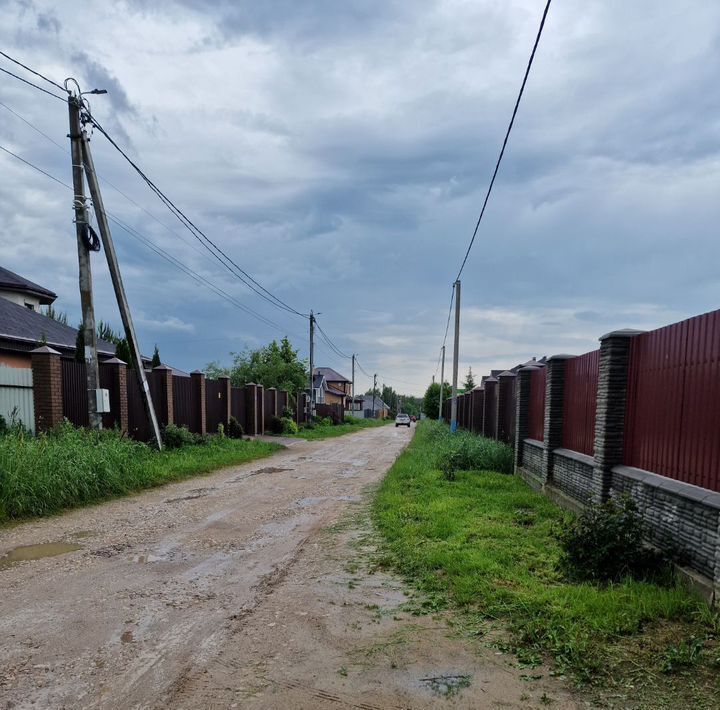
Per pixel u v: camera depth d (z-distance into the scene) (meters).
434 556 5.09
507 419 13.62
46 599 4.32
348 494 9.30
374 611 4.06
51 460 8.05
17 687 2.98
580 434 7.55
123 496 8.86
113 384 12.82
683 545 4.38
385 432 35.34
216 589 4.57
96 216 11.77
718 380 4.22
